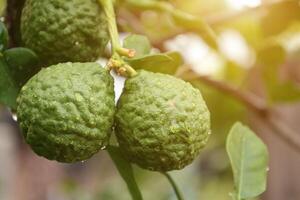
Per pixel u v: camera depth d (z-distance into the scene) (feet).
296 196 2.63
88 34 1.32
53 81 1.20
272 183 2.65
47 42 1.31
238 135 1.46
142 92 1.21
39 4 1.31
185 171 3.95
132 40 1.43
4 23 1.42
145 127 1.20
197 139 1.22
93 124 1.19
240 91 2.17
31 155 3.28
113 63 1.25
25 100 1.20
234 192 1.42
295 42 2.32
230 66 2.47
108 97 1.22
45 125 1.18
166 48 2.07
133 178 1.40
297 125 2.56
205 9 2.32
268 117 2.18
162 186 3.76
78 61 1.33
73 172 3.90
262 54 2.16
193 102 1.22
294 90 2.11
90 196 3.69
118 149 1.37
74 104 1.19
